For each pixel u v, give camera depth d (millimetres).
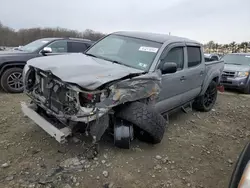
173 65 3830
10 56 6367
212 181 3127
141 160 3389
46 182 2760
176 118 5348
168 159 3512
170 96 4332
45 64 3354
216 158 3740
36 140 3680
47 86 3201
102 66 3410
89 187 2752
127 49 4203
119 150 3561
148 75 3426
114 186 2805
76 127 3062
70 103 2898
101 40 4832
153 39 4305
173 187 2910
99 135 2990
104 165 3180
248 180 1716
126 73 3174
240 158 2205
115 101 2986
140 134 3646
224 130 4969
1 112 4781
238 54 10875
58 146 3539
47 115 3461
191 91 5070
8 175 2834
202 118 5578
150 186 2875
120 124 3330
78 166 3105
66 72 2988
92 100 2836
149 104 3637
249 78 9133
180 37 4930
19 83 6535
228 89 10016
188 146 4027
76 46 7875
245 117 6043
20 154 3285
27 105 3646
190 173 3246
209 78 5680
